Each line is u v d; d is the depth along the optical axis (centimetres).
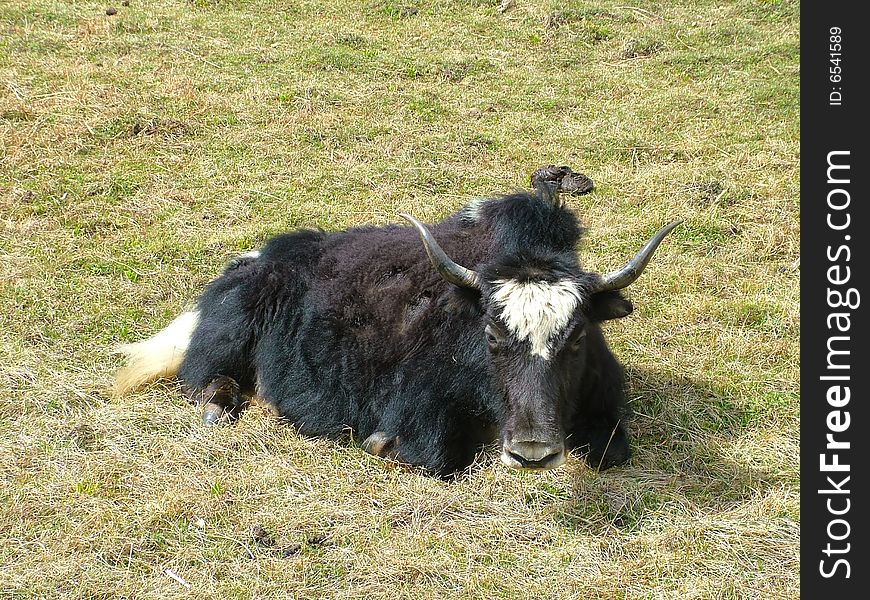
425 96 1188
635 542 529
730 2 1454
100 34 1308
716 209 939
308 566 512
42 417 640
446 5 1451
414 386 617
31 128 1062
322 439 652
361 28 1381
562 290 546
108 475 583
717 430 643
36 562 511
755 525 541
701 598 489
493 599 489
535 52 1320
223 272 730
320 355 659
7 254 856
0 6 1372
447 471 609
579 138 1091
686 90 1204
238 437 629
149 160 1028
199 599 489
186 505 555
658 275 838
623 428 626
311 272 688
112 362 721
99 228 909
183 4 1431
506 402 552
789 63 1266
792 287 820
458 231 666
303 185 995
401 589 496
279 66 1252
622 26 1382
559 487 583
